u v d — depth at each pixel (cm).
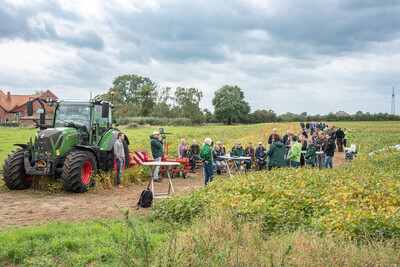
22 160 936
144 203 800
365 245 450
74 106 1074
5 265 429
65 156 959
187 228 570
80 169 921
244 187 791
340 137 2467
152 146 1209
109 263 424
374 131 4659
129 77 9594
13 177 921
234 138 3094
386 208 607
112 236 514
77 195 913
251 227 507
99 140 1109
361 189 755
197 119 7225
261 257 399
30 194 905
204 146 1041
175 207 671
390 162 1530
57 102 1077
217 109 9338
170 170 1353
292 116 10388
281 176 970
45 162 928
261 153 1532
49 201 827
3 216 674
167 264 371
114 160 1137
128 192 998
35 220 653
